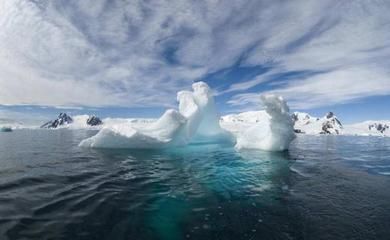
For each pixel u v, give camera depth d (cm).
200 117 1994
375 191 797
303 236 495
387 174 1073
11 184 771
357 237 493
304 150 2127
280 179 943
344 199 715
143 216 568
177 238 479
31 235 453
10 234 452
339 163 1379
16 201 619
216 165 1180
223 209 629
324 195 752
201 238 483
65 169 1020
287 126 1606
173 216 578
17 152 1565
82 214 556
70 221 518
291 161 1352
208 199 701
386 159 1589
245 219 571
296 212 615
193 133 1950
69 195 680
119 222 529
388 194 766
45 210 569
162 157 1386
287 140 1639
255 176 982
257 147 1714
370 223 555
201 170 1067
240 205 659
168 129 1652
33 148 1827
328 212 616
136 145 1636
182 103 2077
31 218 523
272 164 1239
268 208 639
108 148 1700
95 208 594
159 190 767
